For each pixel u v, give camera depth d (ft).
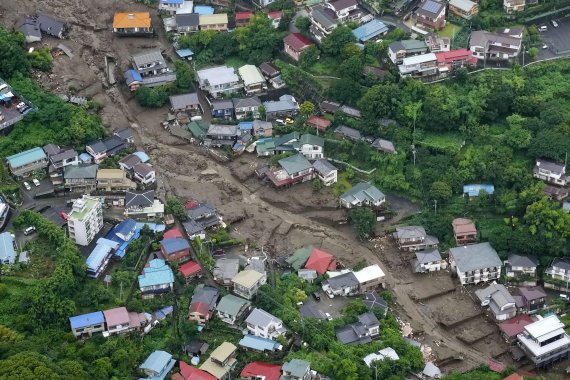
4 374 431.84
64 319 482.69
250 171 594.65
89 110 608.60
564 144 574.56
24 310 483.92
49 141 582.76
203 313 499.51
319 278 536.83
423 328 523.70
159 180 584.81
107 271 523.70
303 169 586.04
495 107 604.90
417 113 602.44
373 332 504.02
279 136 612.29
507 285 546.26
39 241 522.47
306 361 471.62
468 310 532.32
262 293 511.81
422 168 589.73
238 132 609.01
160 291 512.63
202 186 585.63
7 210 538.88
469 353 513.04
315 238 566.77
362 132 607.78
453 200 577.02
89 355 468.75
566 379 502.79
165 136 612.29
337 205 578.25
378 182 590.96
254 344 489.26
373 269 540.93
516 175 570.46
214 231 558.15
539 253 547.90
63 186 565.53
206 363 478.18
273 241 561.02
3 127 581.12
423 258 550.36
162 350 484.33
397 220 576.61
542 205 549.13
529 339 509.76
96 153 578.25
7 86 595.47
